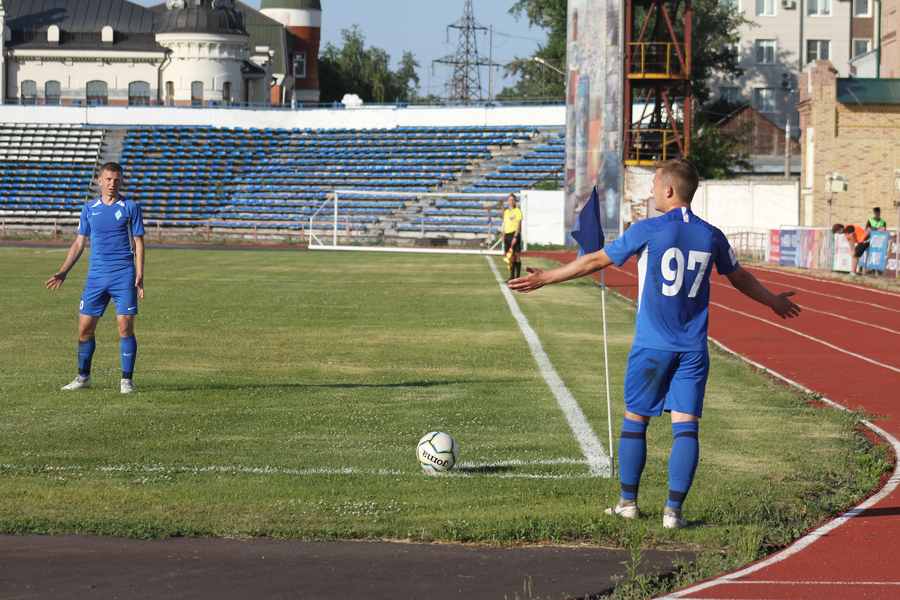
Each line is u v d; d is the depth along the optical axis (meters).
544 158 158.00
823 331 50.09
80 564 15.30
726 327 51.50
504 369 35.81
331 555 15.91
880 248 86.56
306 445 23.66
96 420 26.19
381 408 28.33
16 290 65.25
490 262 104.75
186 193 160.00
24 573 14.86
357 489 19.69
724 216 128.62
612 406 29.09
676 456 17.47
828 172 124.94
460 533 16.83
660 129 130.50
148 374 33.91
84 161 165.50
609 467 22.00
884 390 33.50
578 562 15.77
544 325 49.50
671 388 17.69
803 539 17.23
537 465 22.03
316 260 105.56
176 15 188.62
